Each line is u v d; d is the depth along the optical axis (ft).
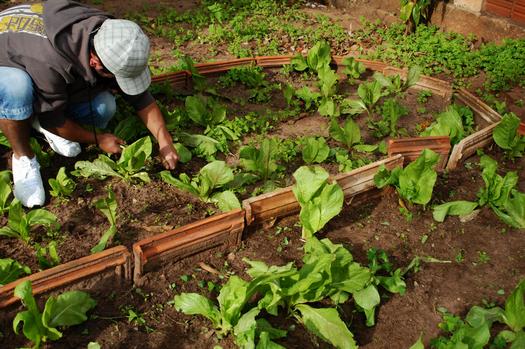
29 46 10.37
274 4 23.44
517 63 18.43
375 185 12.10
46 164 12.40
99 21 10.64
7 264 9.21
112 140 12.23
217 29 20.01
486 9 20.85
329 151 13.25
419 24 21.85
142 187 12.15
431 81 16.75
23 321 8.54
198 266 10.31
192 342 8.95
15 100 10.44
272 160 12.23
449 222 11.80
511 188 11.79
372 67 18.11
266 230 11.25
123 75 10.57
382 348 9.10
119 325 9.09
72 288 9.37
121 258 9.56
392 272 10.48
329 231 11.35
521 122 15.03
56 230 10.77
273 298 8.92
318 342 9.09
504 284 10.43
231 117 15.25
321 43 17.29
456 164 13.41
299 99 16.33
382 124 14.99
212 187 11.62
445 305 9.95
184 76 16.03
